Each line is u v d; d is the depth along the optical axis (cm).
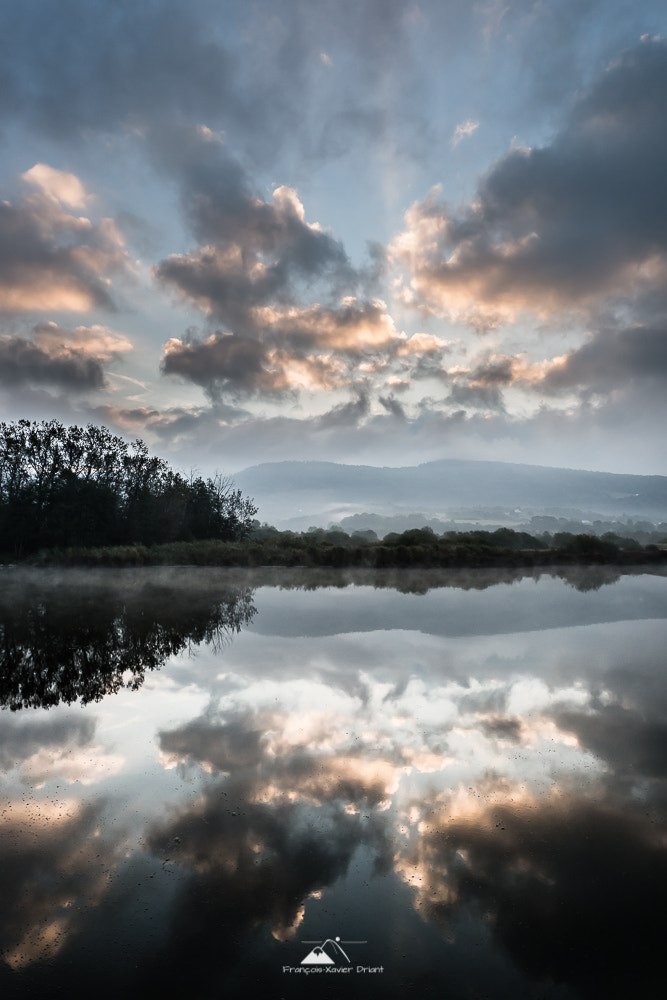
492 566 2975
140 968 290
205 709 710
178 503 3544
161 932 316
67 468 3084
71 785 496
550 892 353
